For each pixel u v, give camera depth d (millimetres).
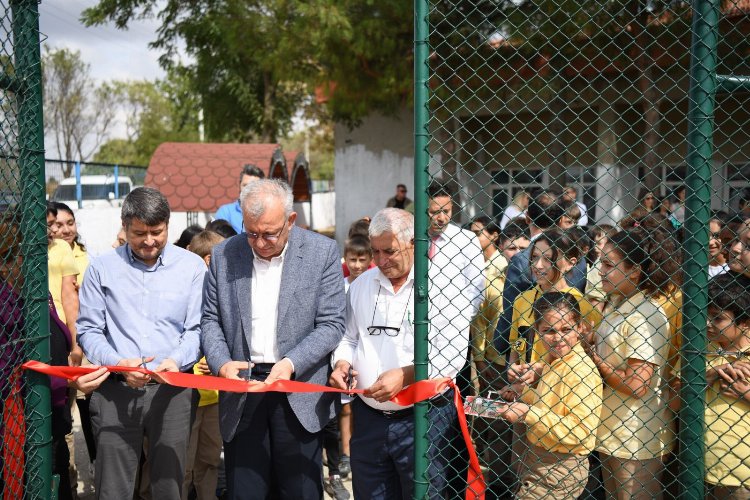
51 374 2791
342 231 15789
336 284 3162
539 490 3172
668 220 3227
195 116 25656
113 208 12742
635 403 3039
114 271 3307
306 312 3086
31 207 2764
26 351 2795
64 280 4426
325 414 3123
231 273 3145
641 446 2957
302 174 16812
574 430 3066
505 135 8898
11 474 2764
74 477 4395
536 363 3156
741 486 2844
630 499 2906
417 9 2613
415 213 2652
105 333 3318
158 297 3303
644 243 3020
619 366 2977
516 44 6965
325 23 10391
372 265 4809
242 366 2971
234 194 10875
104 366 2936
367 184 15617
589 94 9773
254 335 3115
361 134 15523
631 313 2844
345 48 10898
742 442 2699
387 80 11031
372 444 3107
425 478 2730
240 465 3107
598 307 3559
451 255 3213
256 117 22031
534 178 3049
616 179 2957
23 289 2801
